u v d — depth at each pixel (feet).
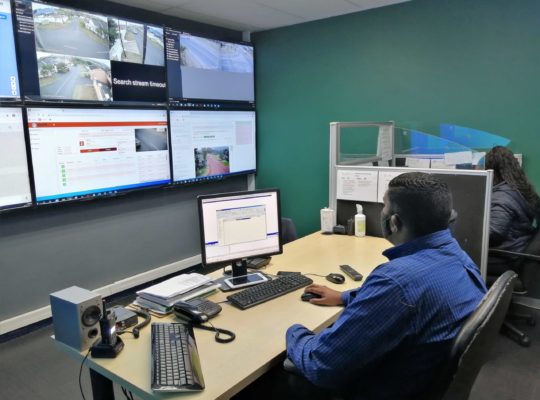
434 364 3.60
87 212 10.70
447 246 3.92
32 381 7.83
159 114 11.61
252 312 5.43
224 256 6.34
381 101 11.89
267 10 11.75
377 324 3.56
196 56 12.35
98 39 10.03
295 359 4.15
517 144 9.98
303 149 13.75
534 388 7.32
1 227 9.17
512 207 8.54
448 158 10.91
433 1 10.66
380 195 8.79
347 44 12.28
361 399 4.01
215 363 4.29
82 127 9.97
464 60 10.42
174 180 12.23
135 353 4.52
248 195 6.42
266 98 14.35
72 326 4.61
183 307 5.24
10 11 8.49
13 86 8.68
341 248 8.17
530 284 8.70
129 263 11.86
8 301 9.43
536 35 9.43
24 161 9.05
